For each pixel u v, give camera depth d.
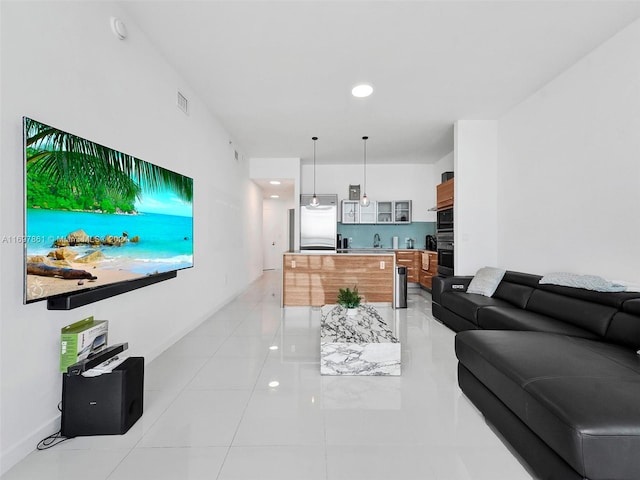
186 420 1.86
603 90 2.69
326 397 2.14
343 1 2.18
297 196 6.54
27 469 1.45
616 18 2.36
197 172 3.66
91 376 1.70
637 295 2.16
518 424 1.53
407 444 1.66
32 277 1.44
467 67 3.04
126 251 2.12
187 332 3.48
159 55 2.79
